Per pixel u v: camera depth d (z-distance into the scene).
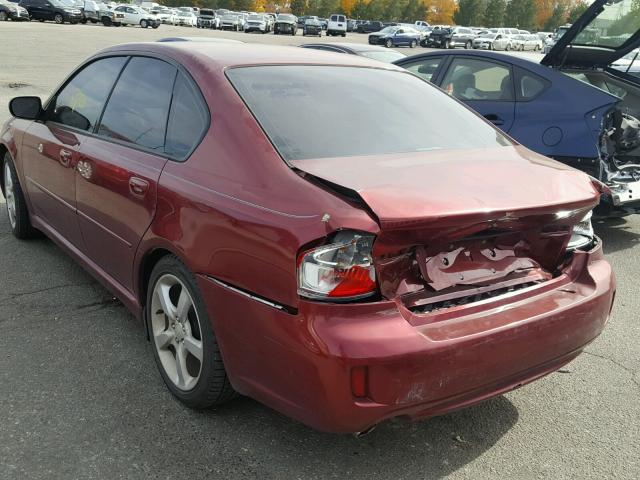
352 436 2.68
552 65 6.15
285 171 2.36
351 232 2.06
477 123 3.34
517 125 5.80
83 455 2.48
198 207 2.49
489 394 2.31
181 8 60.84
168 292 2.83
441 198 2.20
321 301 2.07
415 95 3.34
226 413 2.79
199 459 2.49
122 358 3.22
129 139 3.18
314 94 2.94
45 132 4.07
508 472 2.52
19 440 2.55
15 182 4.71
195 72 2.90
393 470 2.49
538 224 2.45
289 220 2.15
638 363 3.48
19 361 3.15
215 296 2.41
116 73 3.55
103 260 3.44
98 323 3.59
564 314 2.44
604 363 3.47
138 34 36.16
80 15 42.44
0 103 11.12
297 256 2.09
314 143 2.60
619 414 2.96
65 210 3.81
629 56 7.93
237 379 2.42
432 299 2.27
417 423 2.82
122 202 3.04
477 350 2.19
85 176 3.42
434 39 51.00
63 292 3.99
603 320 2.68
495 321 2.28
